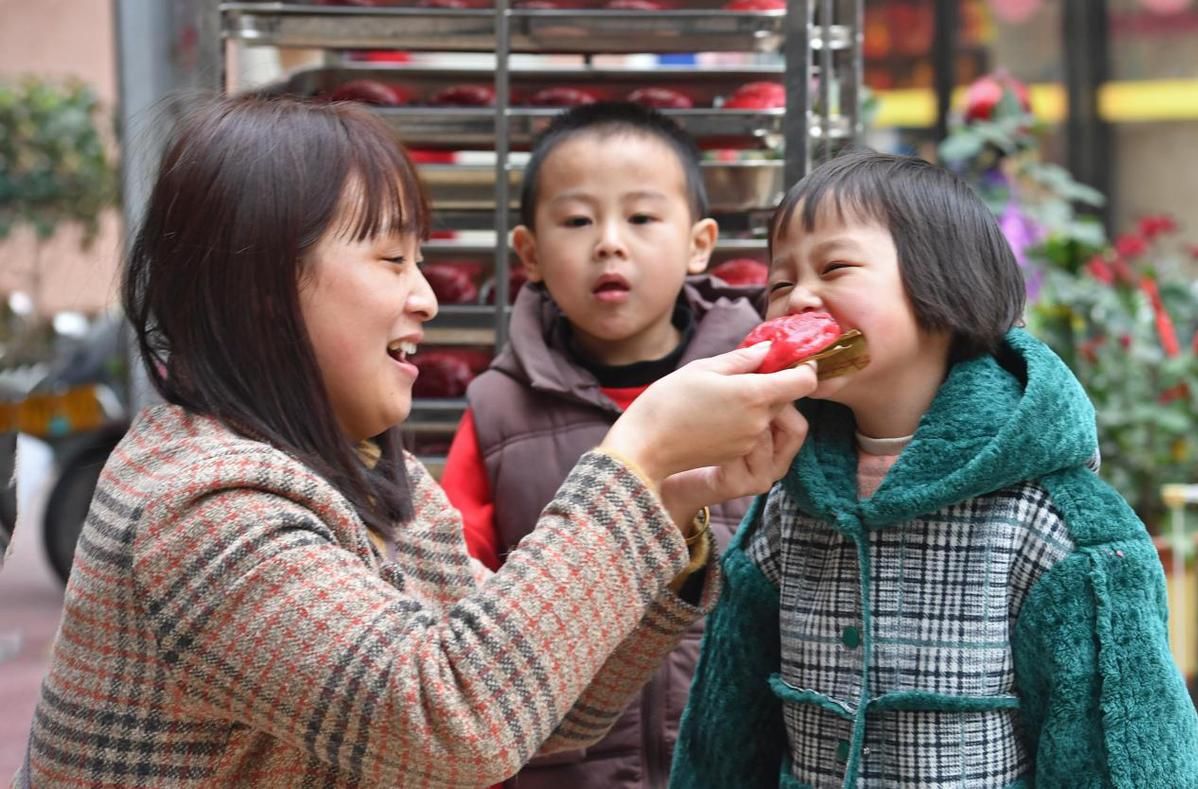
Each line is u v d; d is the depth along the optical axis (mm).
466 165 2508
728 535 2150
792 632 1560
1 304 7492
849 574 1522
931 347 1529
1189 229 7695
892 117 7492
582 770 2070
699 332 2318
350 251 1365
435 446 2566
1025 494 1462
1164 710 1394
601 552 1275
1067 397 1460
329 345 1370
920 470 1459
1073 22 7559
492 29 2443
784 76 2375
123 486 1301
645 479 1312
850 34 2768
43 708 1309
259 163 1344
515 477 2219
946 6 7445
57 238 8391
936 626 1463
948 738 1450
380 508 1422
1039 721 1463
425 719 1193
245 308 1336
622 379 2314
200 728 1258
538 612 1241
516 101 2572
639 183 2221
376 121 1441
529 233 2381
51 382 6547
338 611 1215
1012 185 4410
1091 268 4113
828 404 1593
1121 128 7695
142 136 1626
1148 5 7605
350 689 1195
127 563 1245
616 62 2938
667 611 1524
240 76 2836
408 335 1422
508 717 1217
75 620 1280
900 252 1484
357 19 2438
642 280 2225
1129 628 1399
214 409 1339
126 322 1445
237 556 1222
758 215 2549
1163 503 3836
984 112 4441
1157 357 3949
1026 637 1439
